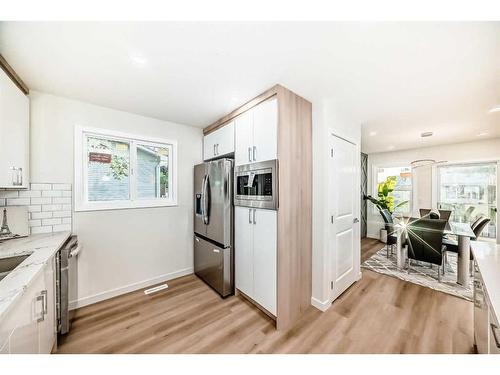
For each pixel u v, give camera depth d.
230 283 2.39
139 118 2.57
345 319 1.94
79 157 2.17
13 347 0.89
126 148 2.55
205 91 1.95
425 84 1.82
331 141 2.22
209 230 2.60
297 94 2.00
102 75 1.68
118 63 1.51
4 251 1.43
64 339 1.67
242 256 2.28
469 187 4.15
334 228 2.27
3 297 0.84
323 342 1.64
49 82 1.78
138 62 1.50
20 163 1.68
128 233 2.48
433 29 1.18
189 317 1.97
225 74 1.66
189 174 3.02
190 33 1.21
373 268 3.23
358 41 1.28
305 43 1.30
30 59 1.46
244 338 1.68
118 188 2.49
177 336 1.71
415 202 4.71
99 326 1.84
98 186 2.36
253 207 2.10
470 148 4.07
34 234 1.92
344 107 2.33
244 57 1.45
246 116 2.20
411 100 2.15
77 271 2.14
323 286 2.09
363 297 2.35
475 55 1.41
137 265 2.55
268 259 1.93
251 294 2.15
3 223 1.73
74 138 2.14
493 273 1.15
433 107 2.33
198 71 1.62
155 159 2.80
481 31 1.19
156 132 2.70
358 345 1.61
